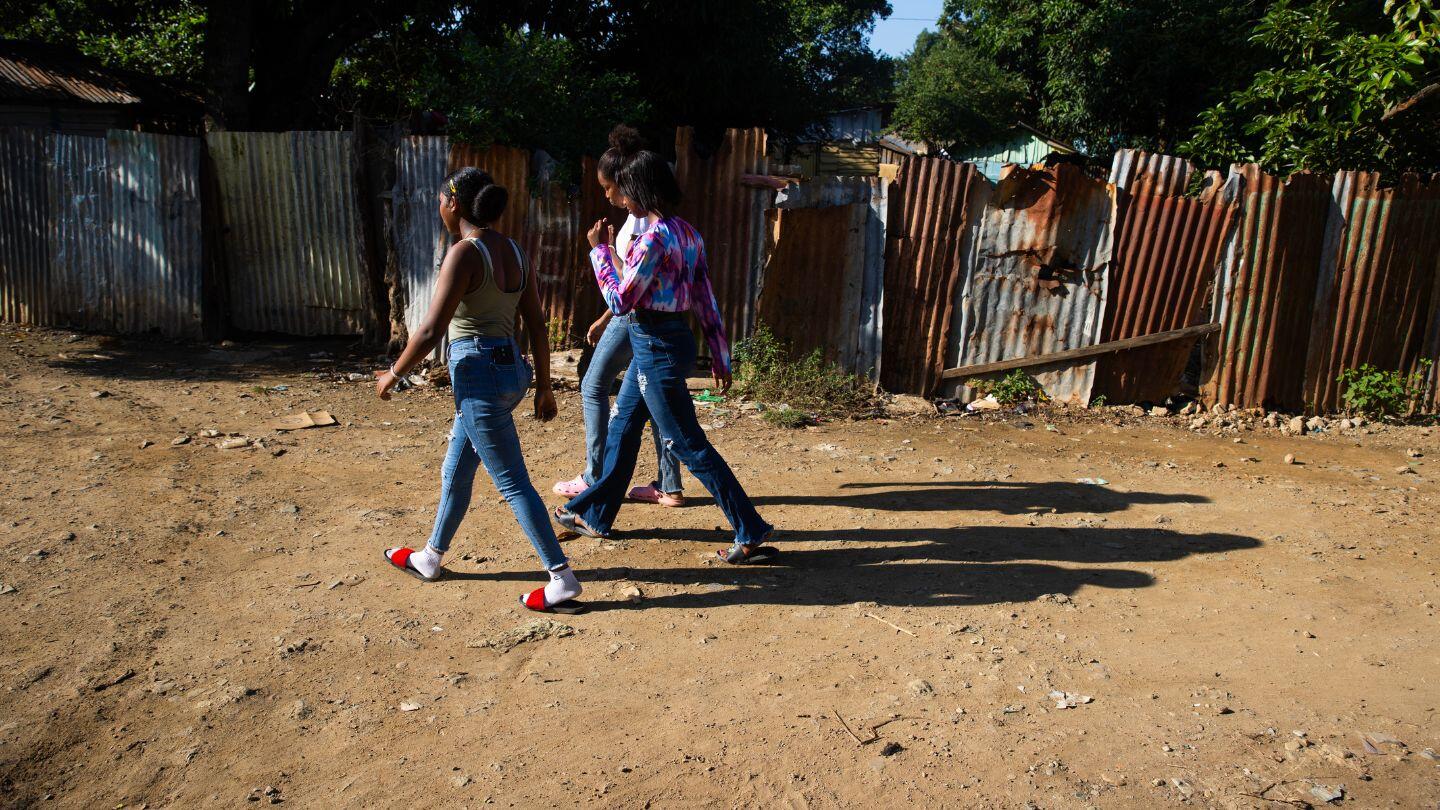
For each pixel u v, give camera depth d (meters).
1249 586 4.27
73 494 5.02
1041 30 21.73
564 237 7.93
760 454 6.32
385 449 6.14
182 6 18.23
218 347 9.27
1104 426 7.27
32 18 19.27
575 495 5.20
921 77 29.17
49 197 9.61
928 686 3.33
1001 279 7.64
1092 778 2.81
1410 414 7.60
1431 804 2.69
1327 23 9.40
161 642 3.53
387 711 3.13
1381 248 7.34
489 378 3.73
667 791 2.73
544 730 3.04
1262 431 7.21
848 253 7.61
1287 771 2.85
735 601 4.03
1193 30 17.27
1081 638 3.72
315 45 15.79
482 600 3.98
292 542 4.54
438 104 9.13
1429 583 4.31
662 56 18.33
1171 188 7.34
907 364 7.84
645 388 4.24
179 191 9.27
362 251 9.05
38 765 2.80
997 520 5.11
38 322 9.93
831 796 2.72
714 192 7.70
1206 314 7.55
